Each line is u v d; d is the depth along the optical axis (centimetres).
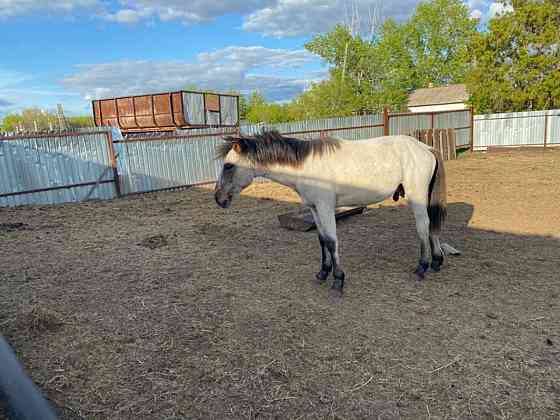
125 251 560
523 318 339
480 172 1209
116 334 331
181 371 279
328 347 304
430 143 1516
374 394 250
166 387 262
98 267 496
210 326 341
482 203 795
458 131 1934
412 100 3862
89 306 385
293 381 265
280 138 388
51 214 830
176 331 334
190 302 389
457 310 358
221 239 611
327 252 424
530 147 1902
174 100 1576
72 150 985
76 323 351
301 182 385
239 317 356
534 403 238
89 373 279
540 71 2145
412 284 418
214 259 516
